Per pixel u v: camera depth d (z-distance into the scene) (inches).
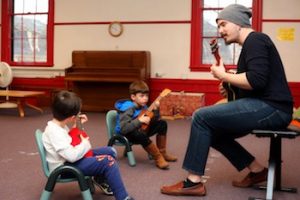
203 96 255.0
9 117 242.5
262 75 85.9
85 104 275.1
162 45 271.9
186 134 190.9
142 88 124.3
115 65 269.9
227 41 95.0
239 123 89.6
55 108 81.8
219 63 93.8
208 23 265.6
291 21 248.7
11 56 310.3
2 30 307.9
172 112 248.7
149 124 126.8
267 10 251.1
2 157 135.5
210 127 92.3
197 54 266.1
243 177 113.7
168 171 119.1
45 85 297.9
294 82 249.9
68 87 277.7
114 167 82.4
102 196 94.7
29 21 304.0
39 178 110.4
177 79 269.6
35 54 304.3
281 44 251.0
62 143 79.2
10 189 100.6
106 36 282.4
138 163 128.3
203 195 96.3
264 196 96.8
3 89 301.3
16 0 306.3
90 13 284.4
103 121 230.2
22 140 167.3
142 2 273.6
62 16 290.5
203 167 94.6
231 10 92.9
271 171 92.5
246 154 103.4
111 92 271.3
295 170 124.0
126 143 122.5
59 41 292.8
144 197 95.0
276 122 89.4
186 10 266.2
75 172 79.5
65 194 97.3
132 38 277.0
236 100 93.1
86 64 276.2
